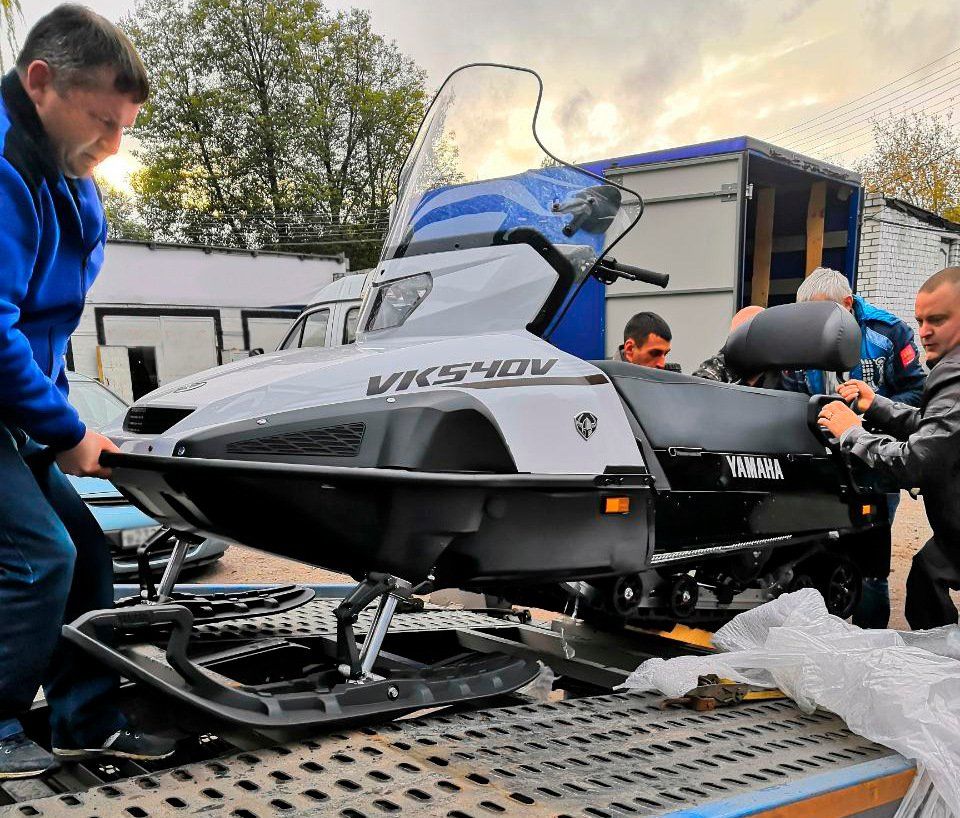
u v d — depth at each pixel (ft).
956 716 6.14
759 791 5.07
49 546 5.65
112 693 6.35
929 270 50.62
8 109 5.50
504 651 8.84
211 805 4.60
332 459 6.30
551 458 7.00
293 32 106.11
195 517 6.43
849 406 10.22
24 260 5.42
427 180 8.44
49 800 4.66
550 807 4.69
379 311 8.05
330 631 8.82
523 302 7.61
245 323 50.03
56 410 5.70
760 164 22.81
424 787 4.92
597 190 7.84
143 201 110.32
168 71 107.86
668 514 8.11
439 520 6.40
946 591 9.20
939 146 91.91
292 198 108.47
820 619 7.78
